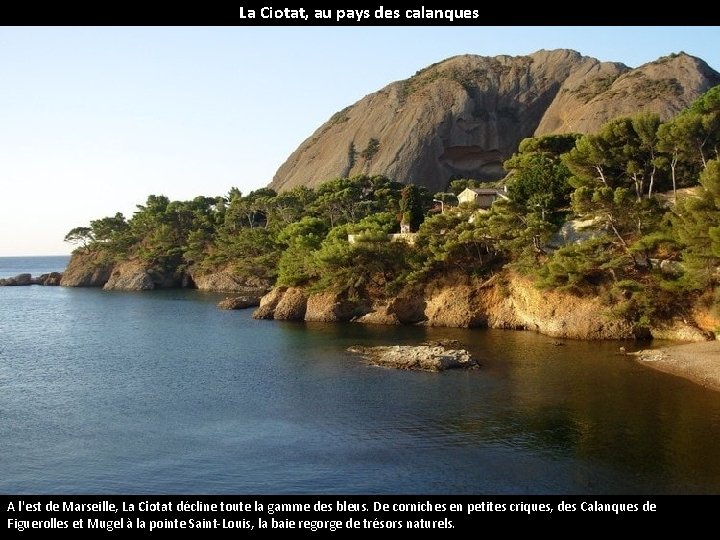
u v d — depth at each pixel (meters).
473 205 83.56
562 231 78.81
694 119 68.00
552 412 40.78
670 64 199.50
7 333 87.62
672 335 63.78
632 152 71.50
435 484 30.14
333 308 88.06
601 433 36.34
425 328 79.25
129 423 40.97
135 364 61.84
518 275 77.19
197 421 41.16
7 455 35.12
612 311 65.81
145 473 32.28
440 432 37.53
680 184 80.12
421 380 50.66
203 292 149.50
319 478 31.14
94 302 132.12
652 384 46.88
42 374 57.47
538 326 73.19
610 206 64.56
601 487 29.22
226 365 59.75
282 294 97.06
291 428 39.12
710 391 44.38
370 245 85.88
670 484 29.33
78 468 33.09
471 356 59.38
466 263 83.19
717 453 32.75
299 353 64.44
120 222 191.50
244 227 152.00
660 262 66.12
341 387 49.12
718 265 59.03
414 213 102.44
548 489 29.23
